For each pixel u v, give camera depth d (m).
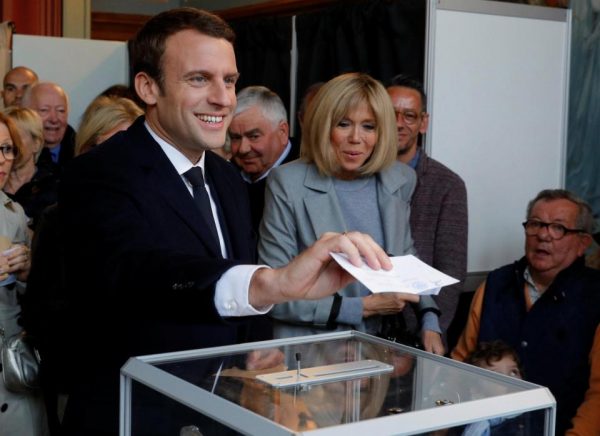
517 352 2.85
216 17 1.67
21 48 5.07
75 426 1.68
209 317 1.31
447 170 3.15
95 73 5.18
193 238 1.65
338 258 1.23
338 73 4.00
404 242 2.64
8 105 4.80
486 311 2.98
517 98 3.62
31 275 2.20
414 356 1.34
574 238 2.84
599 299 2.78
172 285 1.32
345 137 2.54
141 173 1.63
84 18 6.54
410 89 3.21
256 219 3.27
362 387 1.15
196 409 1.08
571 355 2.76
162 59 1.64
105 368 1.66
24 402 2.55
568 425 2.72
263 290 1.26
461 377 1.21
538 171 3.71
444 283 1.21
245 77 4.72
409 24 3.57
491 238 3.62
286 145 3.39
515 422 1.12
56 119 4.44
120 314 1.64
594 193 3.81
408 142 3.19
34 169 3.53
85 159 1.66
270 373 1.21
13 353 2.41
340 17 4.00
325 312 2.47
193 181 1.73
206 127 1.65
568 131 3.87
